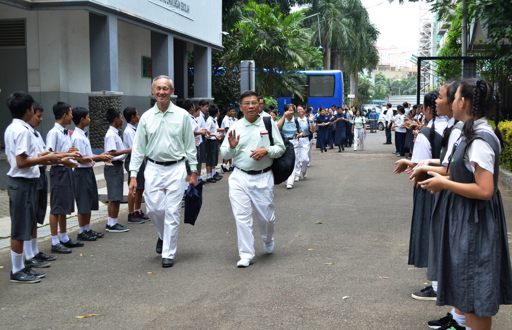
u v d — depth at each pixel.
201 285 5.88
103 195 11.42
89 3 13.85
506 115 15.70
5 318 5.04
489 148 3.52
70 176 7.36
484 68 16.77
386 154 21.77
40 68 16.34
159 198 6.77
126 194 11.73
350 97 53.44
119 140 8.35
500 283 3.73
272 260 6.80
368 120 43.06
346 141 24.94
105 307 5.28
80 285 5.96
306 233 8.17
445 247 3.77
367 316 4.93
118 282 6.04
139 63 20.61
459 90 3.71
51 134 7.21
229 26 31.34
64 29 16.42
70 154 6.08
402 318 4.89
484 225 3.63
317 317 4.92
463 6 15.77
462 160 3.65
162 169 6.78
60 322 4.93
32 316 5.08
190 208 6.85
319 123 23.00
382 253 7.02
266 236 6.97
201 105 14.23
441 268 3.77
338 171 16.02
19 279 6.07
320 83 32.91
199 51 22.86
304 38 30.59
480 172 3.52
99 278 6.20
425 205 5.23
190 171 6.96
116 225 8.59
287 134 13.63
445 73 22.56
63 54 16.38
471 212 3.65
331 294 5.52
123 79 19.44
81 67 17.00
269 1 38.22
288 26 28.92
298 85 30.39
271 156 6.63
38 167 6.23
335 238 7.84
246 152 6.63
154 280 6.09
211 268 6.51
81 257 7.10
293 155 6.94
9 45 16.50
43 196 6.75
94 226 8.96
